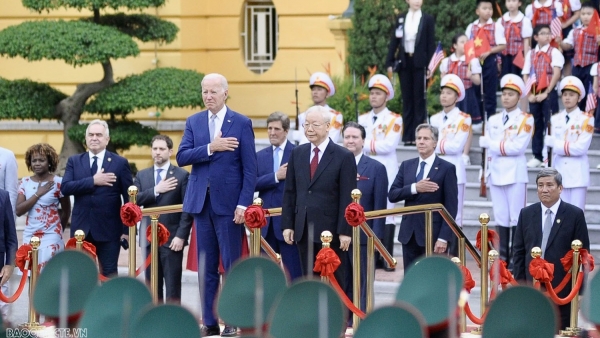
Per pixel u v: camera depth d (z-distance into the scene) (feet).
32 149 88.89
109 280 49.57
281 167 84.58
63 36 123.95
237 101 151.23
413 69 122.01
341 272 72.23
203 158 71.41
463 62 126.21
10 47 123.85
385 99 105.09
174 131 145.38
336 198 71.61
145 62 145.79
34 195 87.51
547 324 46.39
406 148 121.70
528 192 115.34
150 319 43.50
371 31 140.15
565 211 76.18
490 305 47.52
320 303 43.39
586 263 71.15
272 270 53.72
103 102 128.16
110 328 48.85
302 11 148.66
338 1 147.74
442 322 51.34
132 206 72.23
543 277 68.85
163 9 145.69
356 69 140.87
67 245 71.72
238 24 150.10
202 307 66.23
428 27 121.29
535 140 120.78
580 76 125.90
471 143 127.34
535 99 119.34
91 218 82.79
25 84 131.34
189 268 81.30
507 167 102.83
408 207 76.43
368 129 105.19
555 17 130.00
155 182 85.10
